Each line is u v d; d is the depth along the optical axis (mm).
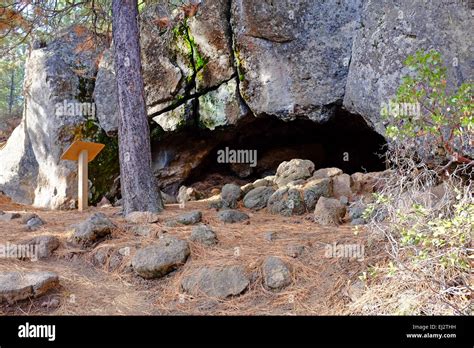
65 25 7117
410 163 3193
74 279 3188
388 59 4684
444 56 4184
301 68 5723
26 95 8102
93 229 3672
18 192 8016
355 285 2768
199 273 3094
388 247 2918
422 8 4375
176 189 7352
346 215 4309
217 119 6457
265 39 5887
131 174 4781
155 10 6723
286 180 5387
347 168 7883
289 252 3275
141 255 3283
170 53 6594
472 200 2463
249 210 5023
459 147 3475
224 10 6266
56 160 7047
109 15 6367
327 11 5523
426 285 2447
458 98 2863
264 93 5969
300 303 2791
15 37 5918
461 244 2307
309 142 7617
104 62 7102
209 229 3621
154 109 6660
